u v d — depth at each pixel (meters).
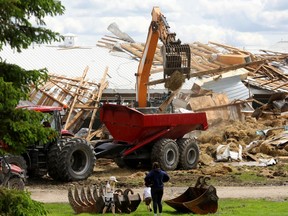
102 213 21.11
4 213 13.54
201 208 21.36
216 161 39.41
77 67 62.50
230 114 48.69
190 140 36.34
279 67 66.19
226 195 26.69
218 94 49.44
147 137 35.16
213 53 66.88
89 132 44.38
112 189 21.27
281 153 40.19
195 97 49.03
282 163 38.16
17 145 13.82
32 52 64.44
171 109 37.12
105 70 56.81
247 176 32.66
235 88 56.69
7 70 13.94
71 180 30.58
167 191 27.61
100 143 36.09
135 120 34.47
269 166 36.75
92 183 30.25
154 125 34.53
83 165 31.23
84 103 48.12
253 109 54.22
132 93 57.25
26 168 28.62
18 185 23.47
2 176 23.44
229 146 40.31
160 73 60.88
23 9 13.62
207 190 21.34
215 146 40.47
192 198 22.22
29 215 13.55
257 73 61.66
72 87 50.72
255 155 40.31
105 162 37.97
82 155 31.23
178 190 27.89
